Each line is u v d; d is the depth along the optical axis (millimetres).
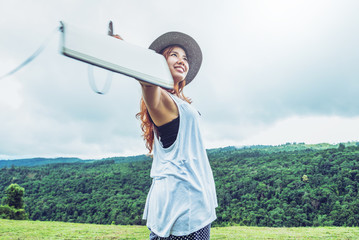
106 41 884
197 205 1349
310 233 12484
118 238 10945
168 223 1319
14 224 15945
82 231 12984
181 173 1376
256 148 117500
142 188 65688
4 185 78500
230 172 70375
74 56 781
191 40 1672
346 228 13984
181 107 1444
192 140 1474
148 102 1305
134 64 936
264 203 51250
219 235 11703
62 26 776
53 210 57938
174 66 1603
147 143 1678
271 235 11805
